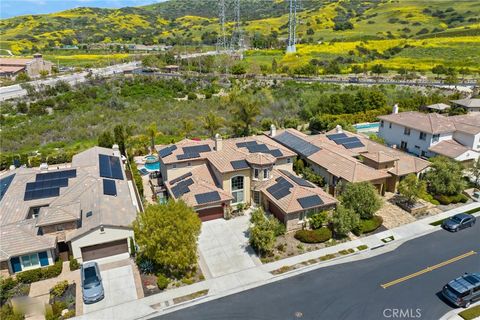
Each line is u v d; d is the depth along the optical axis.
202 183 37.81
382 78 106.94
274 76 111.50
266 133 57.84
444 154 48.84
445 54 128.62
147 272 29.75
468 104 70.69
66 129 65.44
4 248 28.36
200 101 83.25
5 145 57.19
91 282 27.45
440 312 25.80
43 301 26.62
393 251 32.56
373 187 36.97
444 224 35.81
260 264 30.89
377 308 26.12
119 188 37.72
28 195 35.44
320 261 31.17
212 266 30.66
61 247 31.19
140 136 58.53
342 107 71.81
